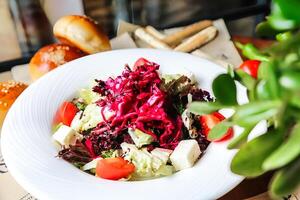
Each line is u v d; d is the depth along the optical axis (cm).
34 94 42
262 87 16
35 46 63
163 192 31
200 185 32
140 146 38
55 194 31
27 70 52
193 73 45
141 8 69
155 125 40
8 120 38
